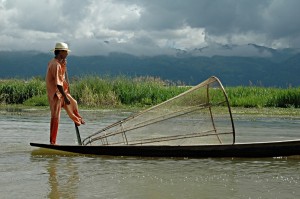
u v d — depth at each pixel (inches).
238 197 199.8
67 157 302.8
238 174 250.2
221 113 712.4
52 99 338.3
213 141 358.3
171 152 308.0
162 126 376.5
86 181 228.2
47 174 243.8
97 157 306.3
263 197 199.9
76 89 933.8
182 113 348.5
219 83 324.2
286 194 205.8
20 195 198.4
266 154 304.7
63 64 343.9
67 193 203.2
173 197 198.8
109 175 243.8
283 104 867.4
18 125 509.4
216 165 279.0
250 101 866.8
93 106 876.6
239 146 305.0
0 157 296.8
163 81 1049.5
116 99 916.6
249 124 543.8
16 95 982.4
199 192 208.2
